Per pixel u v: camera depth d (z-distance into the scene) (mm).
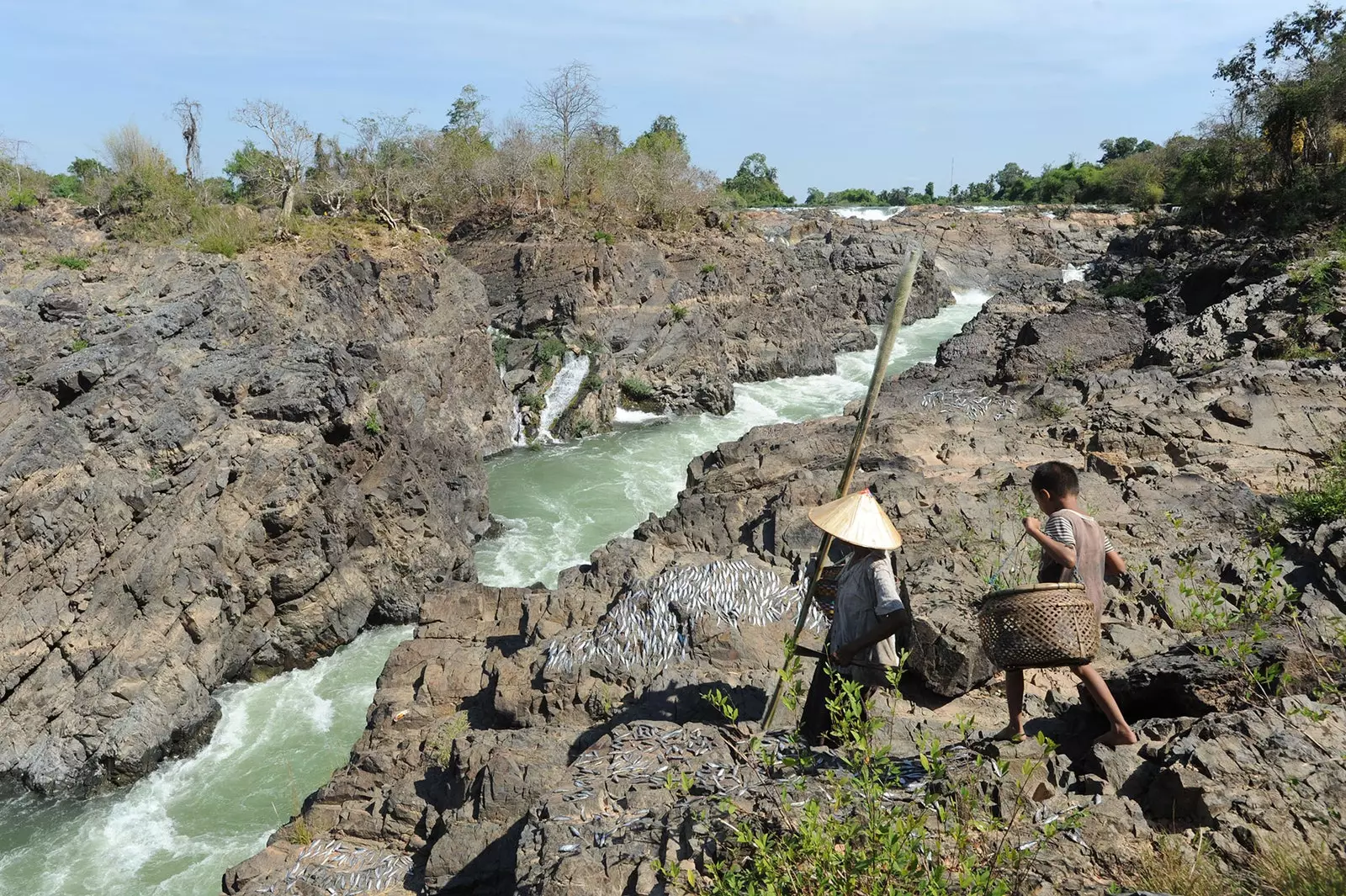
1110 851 4652
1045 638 5129
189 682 17312
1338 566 8164
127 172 27812
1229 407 14953
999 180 104562
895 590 5828
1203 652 6066
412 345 29266
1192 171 48062
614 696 10258
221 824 15062
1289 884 4191
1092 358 24844
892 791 5164
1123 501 11766
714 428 36125
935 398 20094
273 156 33688
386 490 21953
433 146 48375
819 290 49781
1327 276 22109
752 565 11453
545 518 27344
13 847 14617
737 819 5242
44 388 17812
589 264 38188
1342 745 5227
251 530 19094
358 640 20766
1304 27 42062
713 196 52156
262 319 23859
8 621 16328
